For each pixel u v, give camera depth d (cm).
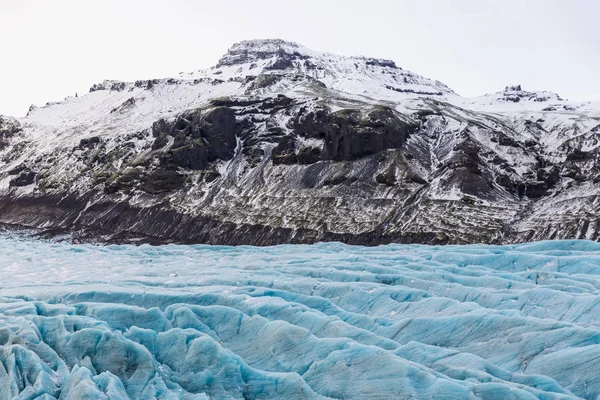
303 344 1499
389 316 1806
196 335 1510
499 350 1518
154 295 1809
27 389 1256
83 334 1448
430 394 1256
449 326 1630
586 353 1397
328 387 1355
